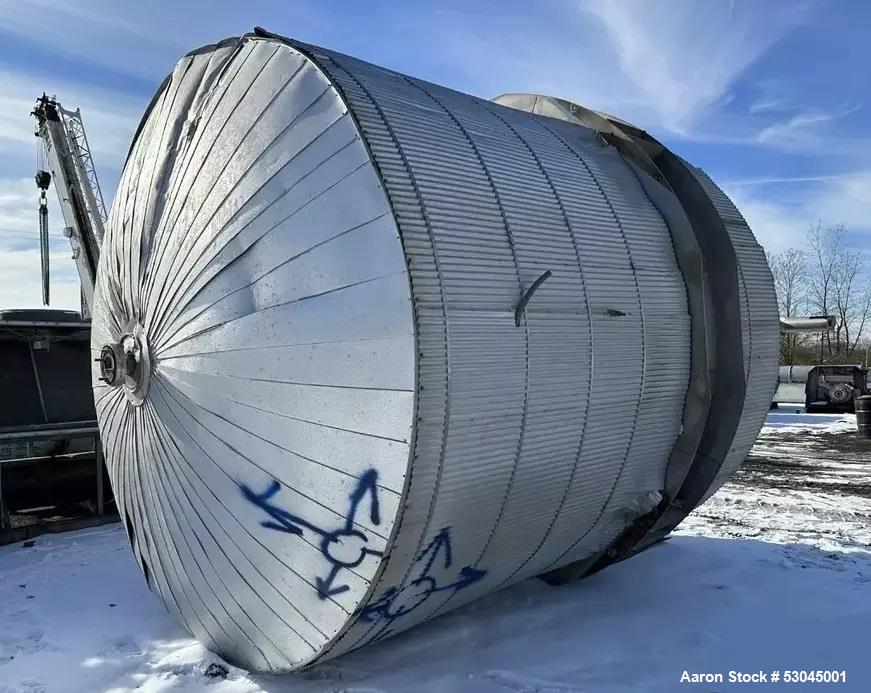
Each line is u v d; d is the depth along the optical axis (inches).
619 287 246.8
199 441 216.7
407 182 191.9
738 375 275.6
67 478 510.6
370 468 182.1
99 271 287.4
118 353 243.4
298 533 195.9
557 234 232.7
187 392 218.4
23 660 244.8
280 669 215.8
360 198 186.4
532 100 336.5
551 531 243.6
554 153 261.3
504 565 239.5
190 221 221.8
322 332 188.2
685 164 309.1
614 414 243.0
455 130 224.2
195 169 224.7
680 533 409.4
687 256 270.7
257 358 199.5
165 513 237.8
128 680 229.0
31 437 425.4
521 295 211.8
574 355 225.9
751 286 313.7
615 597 296.4
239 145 212.2
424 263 185.2
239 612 220.1
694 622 272.2
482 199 212.5
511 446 208.4
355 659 237.3
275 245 198.2
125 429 255.1
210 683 224.5
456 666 233.5
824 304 2222.0
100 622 278.2
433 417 182.7
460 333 189.9
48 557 373.7
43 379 460.8
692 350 269.9
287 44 207.6
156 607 293.6
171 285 225.6
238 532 210.4
